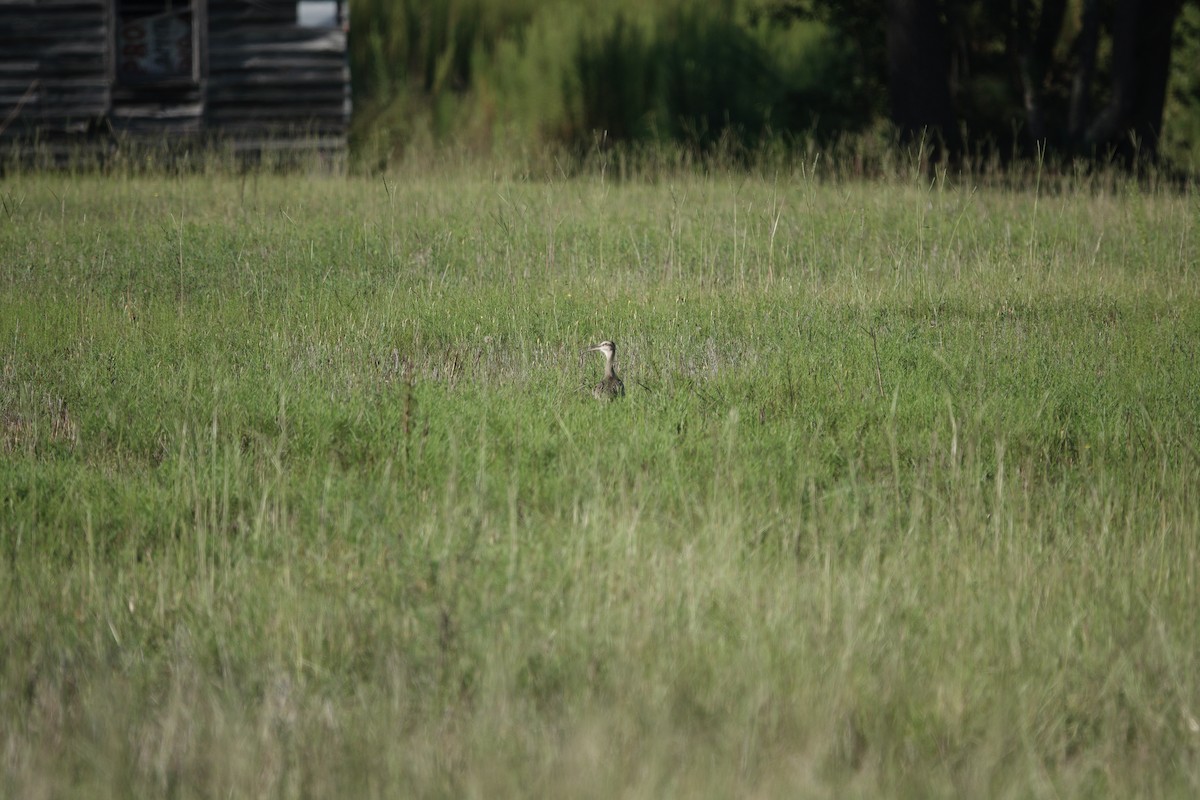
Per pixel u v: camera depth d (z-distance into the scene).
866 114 103.94
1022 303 44.94
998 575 24.92
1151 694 21.44
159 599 23.36
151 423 32.47
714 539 25.48
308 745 19.52
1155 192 64.50
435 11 123.75
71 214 57.00
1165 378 36.25
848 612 22.67
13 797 18.00
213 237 51.25
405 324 40.50
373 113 104.69
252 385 35.00
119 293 44.41
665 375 36.22
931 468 29.67
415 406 32.25
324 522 26.23
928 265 49.56
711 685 20.95
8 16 82.12
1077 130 92.25
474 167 74.12
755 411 33.69
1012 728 20.20
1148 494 29.28
